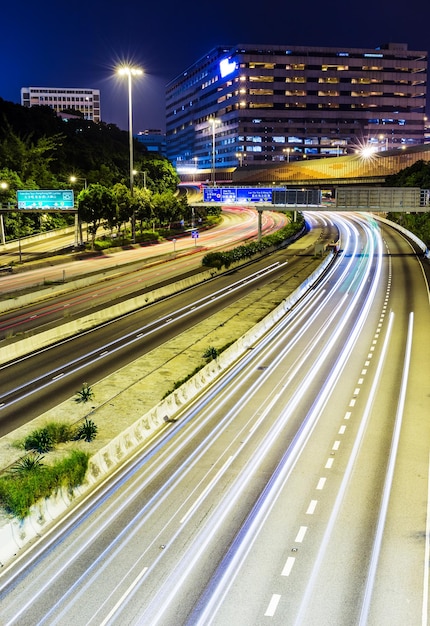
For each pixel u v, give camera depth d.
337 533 17.80
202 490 20.77
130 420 26.98
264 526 18.30
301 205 82.94
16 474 21.00
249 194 88.94
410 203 76.94
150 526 18.50
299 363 36.16
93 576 16.03
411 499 19.73
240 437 25.41
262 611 14.44
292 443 24.58
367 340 41.03
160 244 99.06
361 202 78.44
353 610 14.38
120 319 49.31
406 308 50.91
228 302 54.00
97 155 144.88
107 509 19.67
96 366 36.00
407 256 82.50
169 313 50.69
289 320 48.12
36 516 18.59
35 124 139.62
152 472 22.36
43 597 15.22
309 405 29.00
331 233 111.12
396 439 24.70
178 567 16.33
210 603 14.78
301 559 16.52
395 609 14.38
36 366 36.56
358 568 16.05
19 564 16.75
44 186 116.00
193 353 37.84
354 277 68.00
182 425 27.03
